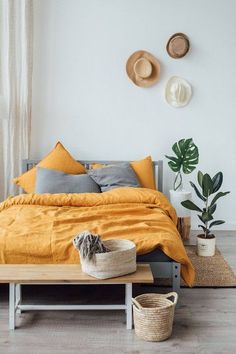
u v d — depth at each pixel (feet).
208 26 15.56
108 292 10.21
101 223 10.31
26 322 8.71
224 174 16.12
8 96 15.05
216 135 15.99
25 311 9.20
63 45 15.60
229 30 15.57
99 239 8.23
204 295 10.11
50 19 15.48
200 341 8.00
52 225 10.08
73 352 7.59
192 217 16.22
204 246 13.05
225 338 8.11
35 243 9.07
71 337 8.13
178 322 8.75
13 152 15.35
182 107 15.85
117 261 8.17
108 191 12.82
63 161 14.69
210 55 15.67
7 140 15.37
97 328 8.48
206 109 15.89
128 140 15.99
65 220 10.42
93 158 16.02
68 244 9.01
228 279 11.07
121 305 8.52
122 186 13.96
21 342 7.91
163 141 15.99
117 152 16.02
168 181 16.08
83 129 15.94
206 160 16.08
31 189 14.23
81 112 15.87
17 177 14.85
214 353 7.59
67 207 11.97
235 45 15.62
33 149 15.96
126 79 15.76
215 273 11.51
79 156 16.01
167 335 8.04
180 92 15.51
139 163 15.06
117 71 15.72
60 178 13.70
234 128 15.97
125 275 8.33
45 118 15.85
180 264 9.30
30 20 15.11
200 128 15.97
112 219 10.83
